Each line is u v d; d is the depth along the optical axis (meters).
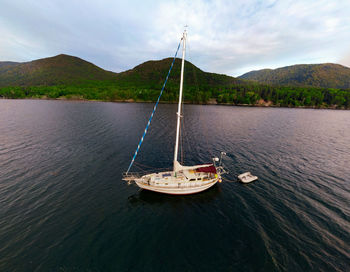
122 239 15.55
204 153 37.88
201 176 23.59
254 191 23.89
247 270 12.86
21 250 14.04
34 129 52.41
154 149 39.00
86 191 22.67
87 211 19.03
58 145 39.00
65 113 84.06
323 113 121.81
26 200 20.34
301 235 16.25
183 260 13.66
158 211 19.47
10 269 12.49
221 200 21.78
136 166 30.45
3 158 31.48
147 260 13.61
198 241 15.50
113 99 162.25
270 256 14.01
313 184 25.66
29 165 29.17
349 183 25.97
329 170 30.34
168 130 57.16
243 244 15.21
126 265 13.16
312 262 13.46
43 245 14.61
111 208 19.69
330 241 15.55
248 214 19.22
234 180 26.89
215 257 13.95
